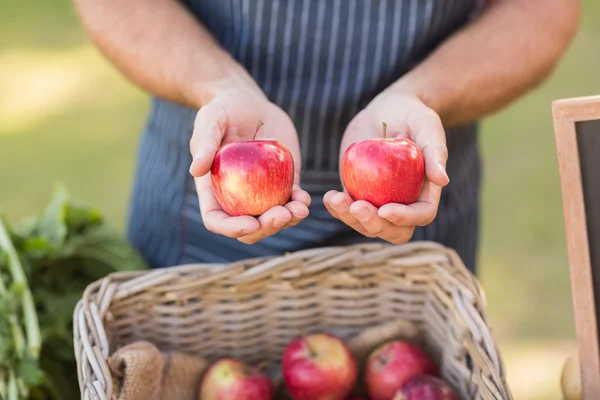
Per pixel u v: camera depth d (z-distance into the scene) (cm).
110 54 151
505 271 331
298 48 153
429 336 148
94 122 460
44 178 399
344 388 142
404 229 113
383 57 152
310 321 150
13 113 472
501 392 115
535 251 344
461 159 164
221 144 124
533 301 312
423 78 137
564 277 326
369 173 115
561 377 132
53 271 172
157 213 171
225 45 162
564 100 109
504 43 146
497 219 365
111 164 413
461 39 147
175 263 172
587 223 112
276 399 150
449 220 163
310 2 150
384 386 142
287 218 108
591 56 500
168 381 137
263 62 156
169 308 141
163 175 167
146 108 479
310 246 158
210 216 116
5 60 541
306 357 142
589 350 115
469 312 128
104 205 375
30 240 166
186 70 139
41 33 581
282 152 118
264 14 152
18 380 148
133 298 138
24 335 156
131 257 173
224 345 148
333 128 155
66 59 544
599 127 109
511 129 438
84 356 120
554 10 153
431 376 137
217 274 139
